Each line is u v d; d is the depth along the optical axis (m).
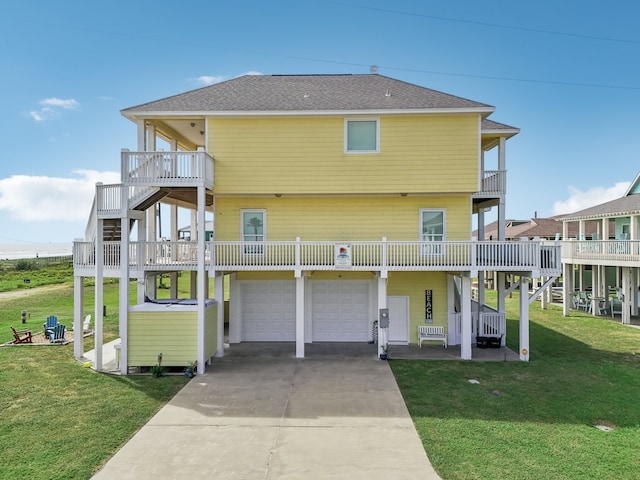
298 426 8.78
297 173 14.51
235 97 15.43
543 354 14.54
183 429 8.66
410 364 13.30
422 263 14.91
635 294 22.17
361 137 14.54
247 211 15.63
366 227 15.58
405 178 14.40
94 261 13.88
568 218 25.38
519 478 6.70
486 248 13.77
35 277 48.38
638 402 9.98
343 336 16.58
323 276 16.52
